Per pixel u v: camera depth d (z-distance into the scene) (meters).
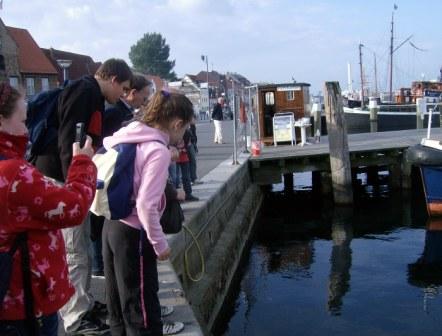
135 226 3.26
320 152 17.45
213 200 9.93
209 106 83.06
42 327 2.56
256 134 22.34
